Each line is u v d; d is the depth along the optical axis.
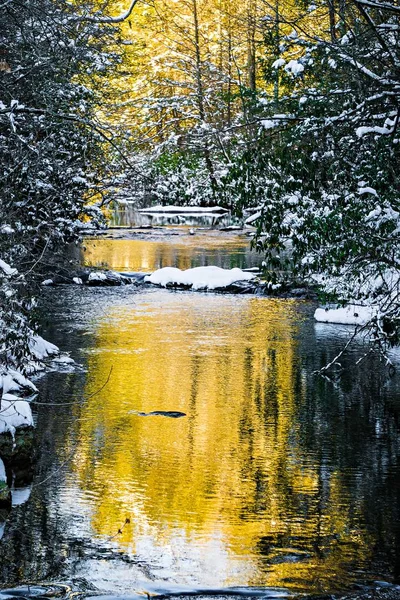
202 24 61.28
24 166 19.20
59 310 27.59
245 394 18.55
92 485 13.36
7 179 18.73
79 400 17.86
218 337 24.06
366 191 15.44
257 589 10.09
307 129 15.76
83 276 33.00
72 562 10.70
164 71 60.22
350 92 15.79
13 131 16.48
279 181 16.33
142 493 13.06
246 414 17.17
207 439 15.61
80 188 23.25
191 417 16.89
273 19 17.48
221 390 18.81
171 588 10.06
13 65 19.17
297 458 14.70
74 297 30.08
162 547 11.20
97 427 16.20
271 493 13.14
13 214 18.47
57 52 19.02
